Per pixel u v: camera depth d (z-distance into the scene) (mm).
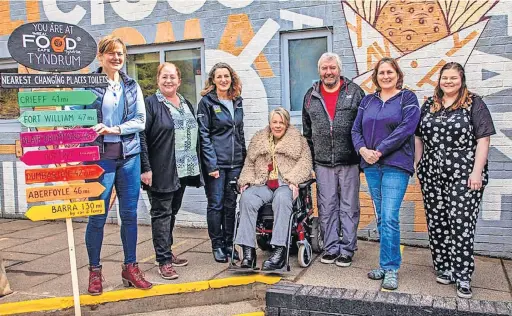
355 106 4691
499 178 5148
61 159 3781
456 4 5191
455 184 4070
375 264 4789
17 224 7062
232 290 4379
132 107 4172
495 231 5199
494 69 5117
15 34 3709
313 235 5098
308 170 4773
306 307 4051
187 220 6488
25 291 4273
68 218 3854
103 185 4008
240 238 4500
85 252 5500
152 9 6465
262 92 6008
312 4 5719
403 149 4281
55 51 3871
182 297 4285
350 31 5582
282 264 4445
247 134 6090
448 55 5258
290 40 5938
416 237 5477
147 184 4410
